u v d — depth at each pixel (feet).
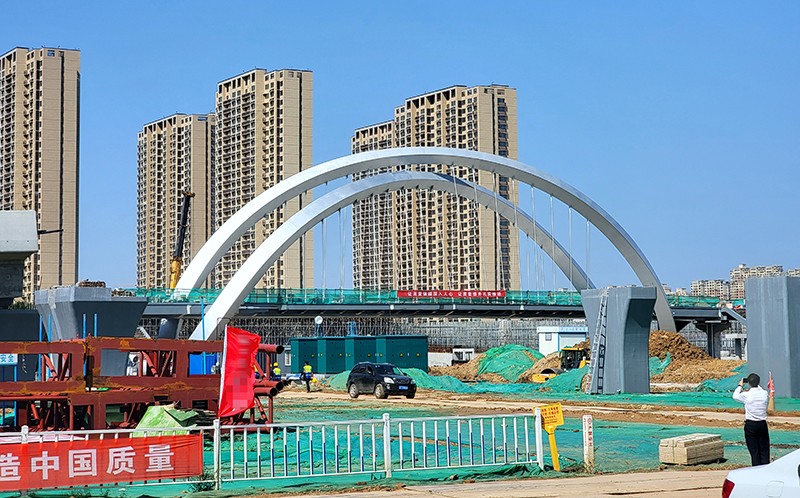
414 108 605.31
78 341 84.17
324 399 168.04
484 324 457.68
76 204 514.68
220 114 559.79
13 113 510.17
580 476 62.49
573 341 335.88
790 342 148.56
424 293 319.27
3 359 114.32
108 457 54.70
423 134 600.39
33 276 497.46
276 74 529.45
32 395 81.15
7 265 137.59
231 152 553.64
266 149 532.73
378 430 101.45
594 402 150.82
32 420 94.89
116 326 154.30
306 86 533.55
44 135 506.07
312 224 266.36
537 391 190.49
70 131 514.27
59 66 513.45
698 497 52.11
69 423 83.15
